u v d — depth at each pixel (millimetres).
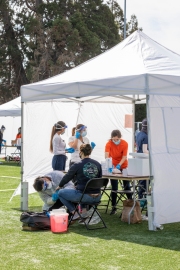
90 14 37062
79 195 7145
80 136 8984
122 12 42312
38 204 9727
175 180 7348
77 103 12031
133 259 5578
